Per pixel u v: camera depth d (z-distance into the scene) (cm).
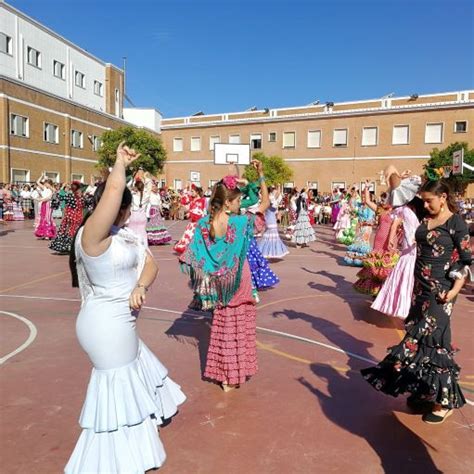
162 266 1064
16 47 3519
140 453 265
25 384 422
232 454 318
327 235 2088
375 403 396
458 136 3612
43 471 297
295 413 377
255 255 785
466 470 304
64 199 1235
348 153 4038
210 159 4759
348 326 611
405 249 594
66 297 755
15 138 3148
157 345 529
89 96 4522
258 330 590
